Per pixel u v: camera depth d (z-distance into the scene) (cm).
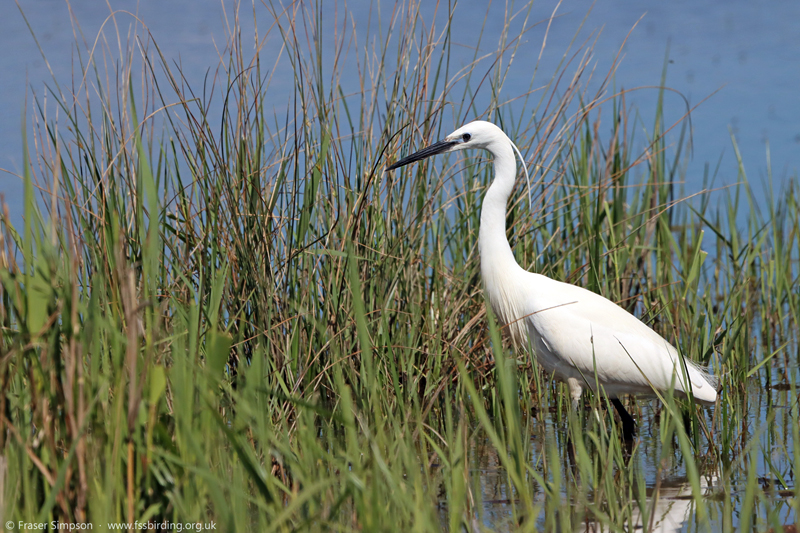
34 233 593
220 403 774
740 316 1172
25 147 564
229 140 966
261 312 938
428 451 927
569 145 1248
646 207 1361
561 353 1003
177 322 717
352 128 1068
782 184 1553
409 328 1095
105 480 559
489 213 1056
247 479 705
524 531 592
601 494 721
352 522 626
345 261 994
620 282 1273
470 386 596
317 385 962
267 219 975
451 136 1047
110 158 926
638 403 1173
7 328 618
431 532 536
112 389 654
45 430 582
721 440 973
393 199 1106
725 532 674
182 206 976
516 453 639
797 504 662
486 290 1079
